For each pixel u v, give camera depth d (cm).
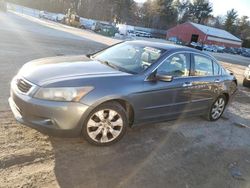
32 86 358
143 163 378
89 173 336
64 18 5306
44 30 2327
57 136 361
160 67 447
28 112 354
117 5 9156
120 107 397
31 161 340
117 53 502
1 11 4341
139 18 9725
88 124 375
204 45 5325
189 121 574
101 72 407
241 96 959
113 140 405
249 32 9719
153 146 431
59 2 8850
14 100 374
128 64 458
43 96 349
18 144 369
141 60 460
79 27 4959
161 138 465
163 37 7388
